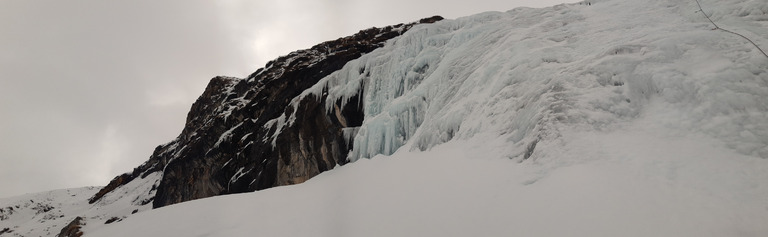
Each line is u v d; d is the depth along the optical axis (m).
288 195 11.19
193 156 21.31
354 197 8.95
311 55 22.09
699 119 5.90
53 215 29.72
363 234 6.69
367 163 11.93
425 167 8.85
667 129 5.99
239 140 19.20
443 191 7.13
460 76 12.12
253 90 22.34
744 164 4.95
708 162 5.12
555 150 6.32
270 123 17.98
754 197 4.41
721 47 6.88
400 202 7.46
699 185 4.79
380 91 15.00
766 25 7.11
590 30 10.24
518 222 5.28
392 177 9.27
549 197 5.49
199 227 9.43
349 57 18.31
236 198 11.84
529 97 8.11
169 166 22.70
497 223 5.47
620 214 4.68
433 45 15.54
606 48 8.53
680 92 6.45
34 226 26.95
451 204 6.50
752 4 7.73
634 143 5.90
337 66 18.17
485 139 8.33
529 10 14.71
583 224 4.73
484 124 8.85
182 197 20.89
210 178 19.69
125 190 30.94
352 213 7.91
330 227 7.61
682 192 4.75
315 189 11.16
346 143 14.62
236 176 17.47
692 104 6.18
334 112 15.61
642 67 7.19
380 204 7.80
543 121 7.03
